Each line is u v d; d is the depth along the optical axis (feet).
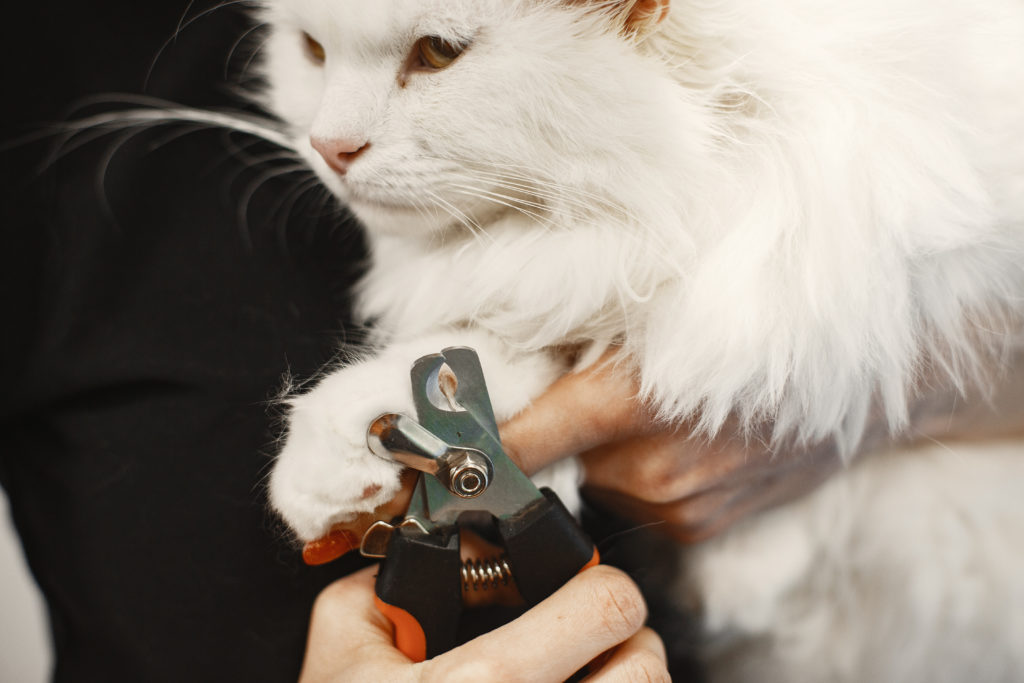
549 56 1.10
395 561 1.03
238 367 1.34
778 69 1.13
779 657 1.34
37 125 1.39
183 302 1.36
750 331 1.13
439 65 1.15
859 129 1.12
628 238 1.17
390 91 1.16
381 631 1.14
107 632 1.26
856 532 1.29
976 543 1.29
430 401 1.02
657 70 1.13
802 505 1.29
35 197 1.37
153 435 1.30
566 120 1.12
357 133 1.17
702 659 1.35
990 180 1.15
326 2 1.12
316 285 1.43
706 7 1.11
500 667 1.02
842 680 1.33
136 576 1.27
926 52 1.14
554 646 1.03
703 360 1.14
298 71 1.31
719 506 1.23
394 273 1.35
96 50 1.41
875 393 1.18
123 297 1.36
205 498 1.29
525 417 1.14
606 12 1.12
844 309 1.12
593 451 1.23
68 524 1.29
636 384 1.16
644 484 1.20
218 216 1.42
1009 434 1.24
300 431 1.08
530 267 1.21
